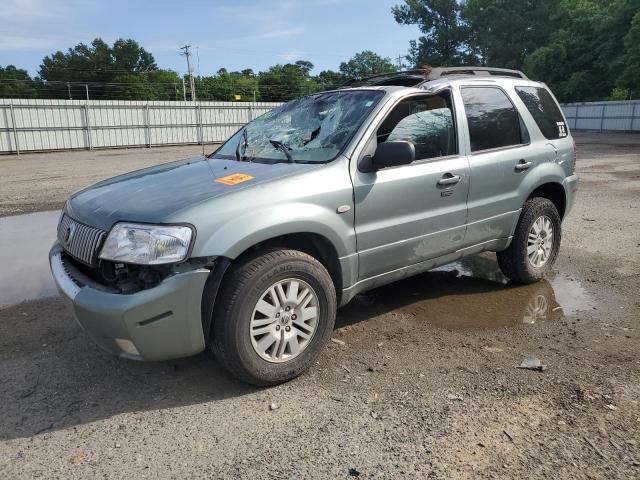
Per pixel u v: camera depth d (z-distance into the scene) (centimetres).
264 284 328
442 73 472
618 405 321
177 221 308
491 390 340
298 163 382
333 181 363
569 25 4850
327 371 367
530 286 539
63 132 2986
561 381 350
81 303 310
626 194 1095
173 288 303
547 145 529
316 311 357
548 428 299
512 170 489
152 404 328
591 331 430
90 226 334
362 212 378
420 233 418
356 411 318
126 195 352
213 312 325
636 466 268
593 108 4116
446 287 539
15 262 642
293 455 278
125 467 271
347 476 262
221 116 3559
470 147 458
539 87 553
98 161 2208
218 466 271
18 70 9888
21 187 1345
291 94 9544
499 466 268
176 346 314
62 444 289
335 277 380
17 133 2841
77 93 10125
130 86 9312
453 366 373
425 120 431
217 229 314
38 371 368
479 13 5375
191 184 356
